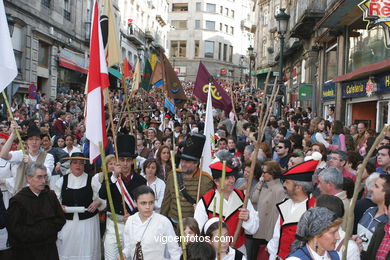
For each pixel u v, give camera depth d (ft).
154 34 170.81
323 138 27.91
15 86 58.65
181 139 33.60
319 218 9.13
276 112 64.85
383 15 28.14
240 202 14.30
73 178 17.10
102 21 21.02
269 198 16.46
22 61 69.56
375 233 10.84
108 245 16.35
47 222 14.88
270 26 118.83
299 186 13.15
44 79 80.33
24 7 67.92
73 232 16.55
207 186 16.57
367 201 13.32
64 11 87.51
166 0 208.03
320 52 60.75
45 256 15.01
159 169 20.08
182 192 16.48
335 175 13.00
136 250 13.19
